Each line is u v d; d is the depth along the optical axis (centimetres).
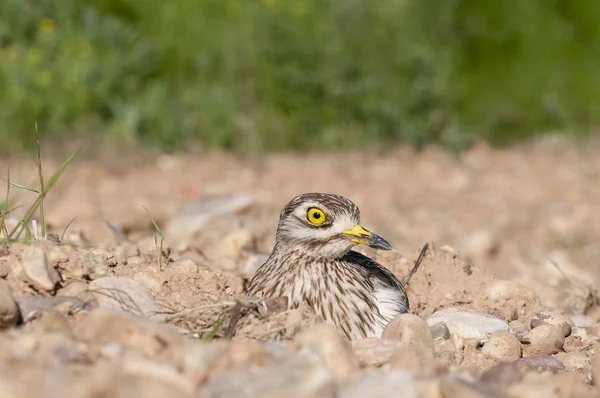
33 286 651
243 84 1997
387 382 516
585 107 2208
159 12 2038
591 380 651
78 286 659
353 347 617
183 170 1764
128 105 1898
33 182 1492
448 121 2075
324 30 2048
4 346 532
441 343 705
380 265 840
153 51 1991
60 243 721
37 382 485
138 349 554
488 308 853
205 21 2039
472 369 651
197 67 2000
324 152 1967
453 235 1377
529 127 2178
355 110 2009
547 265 1221
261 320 661
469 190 1723
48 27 1934
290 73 1978
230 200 1301
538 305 856
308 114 1995
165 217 1294
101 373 491
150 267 775
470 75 2202
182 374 522
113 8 2044
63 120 1866
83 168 1703
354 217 771
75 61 1917
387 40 2092
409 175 1816
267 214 1333
